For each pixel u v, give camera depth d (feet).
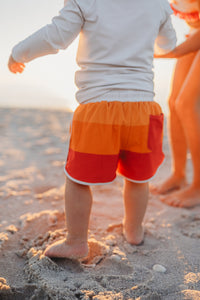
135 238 5.27
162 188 8.10
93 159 4.35
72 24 4.45
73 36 4.57
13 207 6.73
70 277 4.23
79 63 4.72
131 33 4.56
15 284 4.08
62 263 4.57
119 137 4.45
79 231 4.57
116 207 6.87
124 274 4.43
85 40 4.60
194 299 3.78
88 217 4.60
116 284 4.15
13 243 5.16
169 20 5.20
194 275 4.35
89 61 4.57
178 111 7.22
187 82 6.97
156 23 4.80
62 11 4.51
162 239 5.53
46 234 5.34
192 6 6.79
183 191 7.51
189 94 6.88
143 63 4.68
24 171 9.71
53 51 4.61
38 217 6.00
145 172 4.76
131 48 4.56
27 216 6.09
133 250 5.06
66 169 4.54
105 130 4.33
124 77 4.51
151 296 3.83
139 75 4.62
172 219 6.45
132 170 4.78
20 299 3.92
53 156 11.98
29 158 11.53
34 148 13.32
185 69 7.63
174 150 8.13
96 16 4.47
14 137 15.58
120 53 4.52
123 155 4.79
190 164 10.89
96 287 4.01
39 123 21.16
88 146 4.35
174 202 7.22
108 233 5.61
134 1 4.64
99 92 4.46
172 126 8.05
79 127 4.45
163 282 4.18
